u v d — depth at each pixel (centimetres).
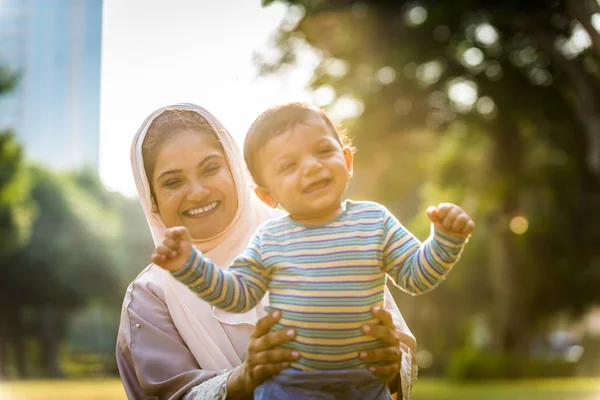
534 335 2822
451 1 1639
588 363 2441
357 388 238
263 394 243
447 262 228
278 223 247
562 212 2381
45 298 4262
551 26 1689
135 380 308
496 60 1794
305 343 235
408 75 1769
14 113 1816
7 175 2703
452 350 3148
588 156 1962
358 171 2089
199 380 285
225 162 314
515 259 2386
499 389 1884
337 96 1761
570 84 1789
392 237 240
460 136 2164
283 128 242
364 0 1667
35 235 4134
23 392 2155
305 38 1567
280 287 239
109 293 4453
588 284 2564
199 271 226
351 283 235
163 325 308
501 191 2148
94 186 4503
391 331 238
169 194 308
